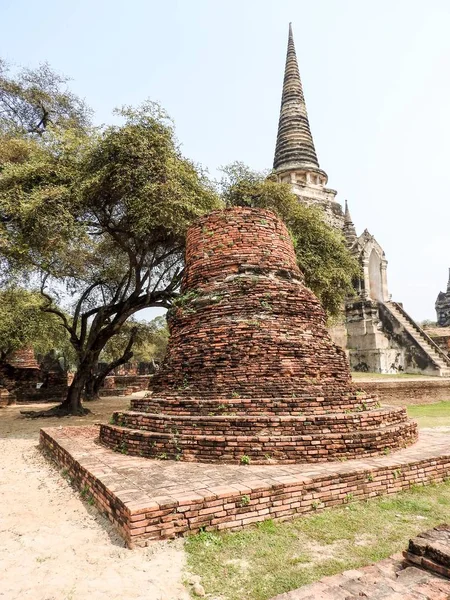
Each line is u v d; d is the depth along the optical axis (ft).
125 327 87.10
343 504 18.92
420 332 94.68
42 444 34.32
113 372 149.18
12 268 49.83
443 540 13.07
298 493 18.06
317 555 14.47
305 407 24.39
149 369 153.79
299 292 30.17
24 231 43.52
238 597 12.12
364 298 97.86
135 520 15.02
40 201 40.47
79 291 67.67
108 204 49.65
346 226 112.78
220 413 24.22
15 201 42.55
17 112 64.13
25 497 21.53
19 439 39.37
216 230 32.48
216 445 22.40
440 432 34.35
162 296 57.41
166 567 13.74
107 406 67.67
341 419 23.66
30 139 53.98
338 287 63.26
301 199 107.14
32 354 101.86
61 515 18.74
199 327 28.89
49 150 47.29
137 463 22.27
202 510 16.08
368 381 65.05
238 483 18.01
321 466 20.86
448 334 102.78
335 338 97.45
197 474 19.72
